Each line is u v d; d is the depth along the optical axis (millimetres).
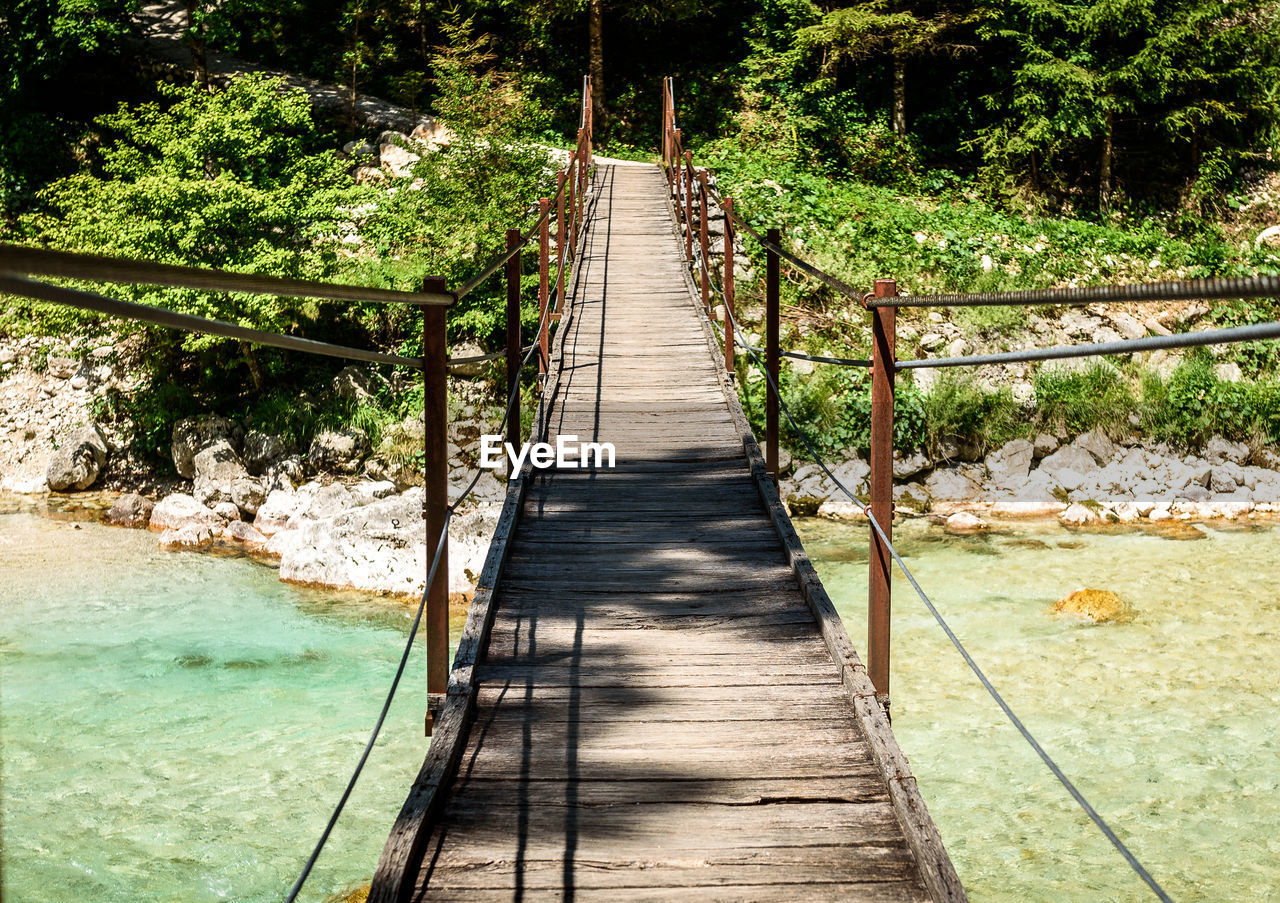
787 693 3488
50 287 1122
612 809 2838
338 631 8930
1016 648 8398
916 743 6910
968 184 20062
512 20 23078
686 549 4859
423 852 2650
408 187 16047
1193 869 5473
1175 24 18438
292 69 22594
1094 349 2156
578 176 13664
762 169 18703
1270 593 9570
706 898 2482
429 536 3725
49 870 5422
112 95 20406
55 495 13469
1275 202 19578
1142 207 19641
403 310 15047
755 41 22547
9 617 9086
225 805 6137
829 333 15055
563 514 5387
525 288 14414
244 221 13406
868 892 2506
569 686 3539
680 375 8164
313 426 13680
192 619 9156
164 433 14102
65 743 6812
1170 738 6883
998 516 12602
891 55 21547
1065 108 18703
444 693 3676
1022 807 6133
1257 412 14062
